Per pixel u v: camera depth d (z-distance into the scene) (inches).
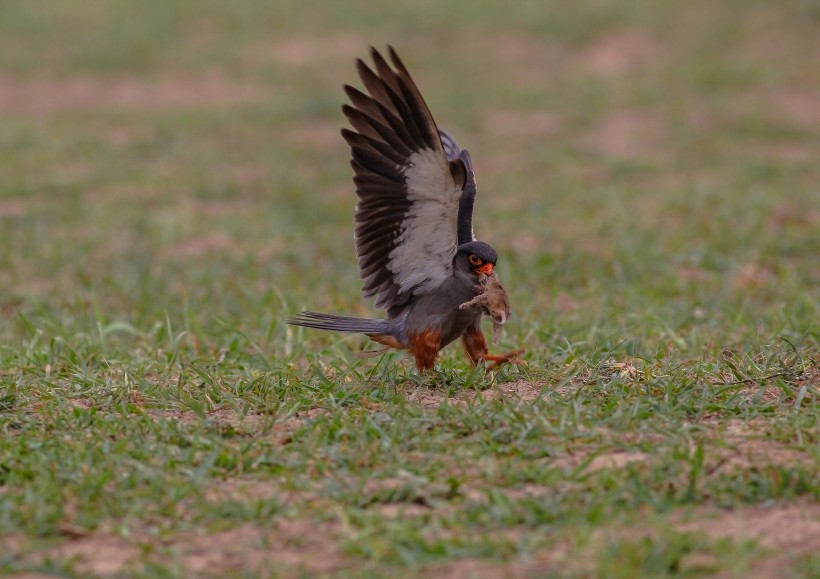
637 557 282.2
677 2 1534.2
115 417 393.4
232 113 1201.4
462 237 443.2
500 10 1547.7
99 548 303.6
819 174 921.5
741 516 308.3
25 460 352.8
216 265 690.8
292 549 301.1
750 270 647.8
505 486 333.1
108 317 579.8
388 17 1547.7
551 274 649.6
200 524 315.0
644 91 1213.7
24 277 676.1
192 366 451.8
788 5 1481.3
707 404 386.3
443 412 382.6
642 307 565.3
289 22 1556.3
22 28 1558.8
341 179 952.9
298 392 416.8
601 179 934.4
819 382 413.4
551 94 1224.8
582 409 382.0
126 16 1610.5
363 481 334.3
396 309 436.1
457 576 282.2
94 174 965.8
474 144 1064.8
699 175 930.7
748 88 1231.5
